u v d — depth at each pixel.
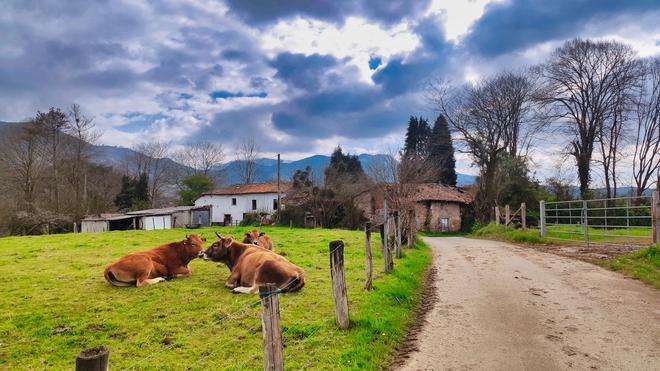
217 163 86.50
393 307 8.95
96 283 10.25
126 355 6.10
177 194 79.44
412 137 74.69
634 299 9.48
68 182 55.53
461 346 6.97
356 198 46.88
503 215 42.69
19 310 8.13
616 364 6.12
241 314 7.79
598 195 40.66
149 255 10.52
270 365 4.88
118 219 48.53
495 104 43.97
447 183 62.69
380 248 17.81
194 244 11.10
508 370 6.05
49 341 6.63
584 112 40.00
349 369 5.76
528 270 13.45
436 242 27.72
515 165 42.88
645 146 38.72
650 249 13.35
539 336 7.32
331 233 26.62
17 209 46.44
